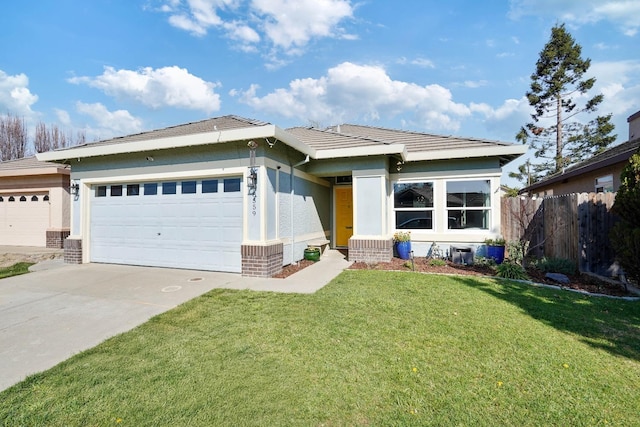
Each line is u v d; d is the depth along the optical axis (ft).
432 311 16.52
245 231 25.31
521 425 8.21
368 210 31.63
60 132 97.96
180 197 28.27
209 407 8.91
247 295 19.63
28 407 8.96
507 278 23.86
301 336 13.50
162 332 14.06
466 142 34.42
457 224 33.86
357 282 22.77
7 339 13.55
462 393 9.52
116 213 30.66
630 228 20.68
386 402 9.14
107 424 8.30
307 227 34.30
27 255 36.27
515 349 12.29
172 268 28.35
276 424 8.27
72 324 15.20
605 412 8.71
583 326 14.57
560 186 49.08
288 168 29.68
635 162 20.51
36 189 43.32
